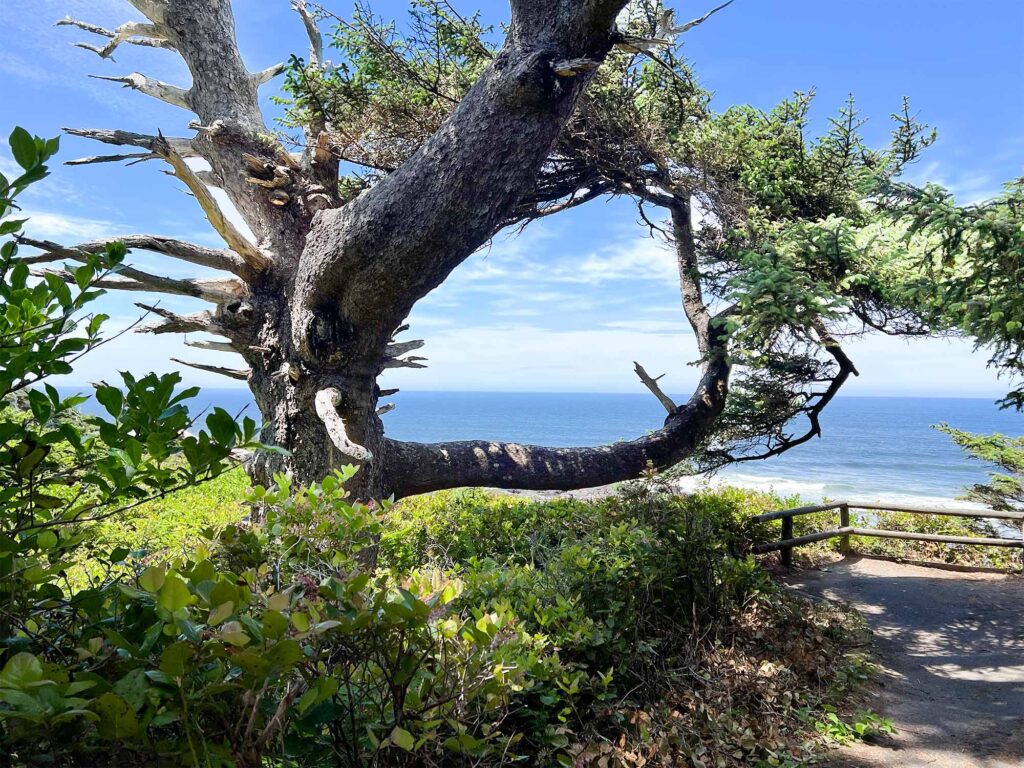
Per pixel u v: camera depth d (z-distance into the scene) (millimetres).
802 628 6574
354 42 7707
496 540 6941
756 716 4781
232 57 7820
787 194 10336
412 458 7758
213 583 1378
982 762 4422
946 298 6902
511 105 5672
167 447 1669
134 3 7539
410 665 2033
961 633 7203
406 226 5820
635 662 4684
